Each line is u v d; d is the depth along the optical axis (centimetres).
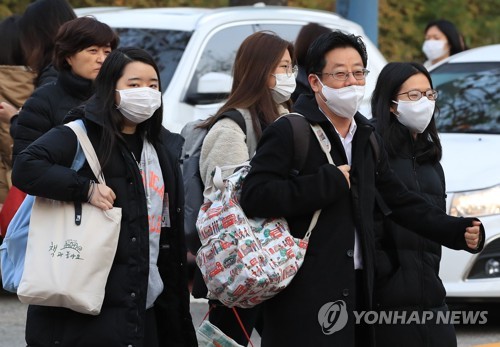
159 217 1106
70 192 1052
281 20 2266
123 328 1063
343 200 1057
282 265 1038
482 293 1678
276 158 1044
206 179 1266
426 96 1201
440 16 3978
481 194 1727
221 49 2166
